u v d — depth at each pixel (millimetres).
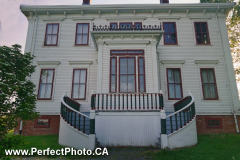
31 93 6082
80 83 10992
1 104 5230
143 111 7391
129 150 6535
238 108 10445
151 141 7113
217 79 10969
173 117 8578
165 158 5523
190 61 11305
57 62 11195
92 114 6746
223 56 11328
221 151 6207
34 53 11453
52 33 11906
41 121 10344
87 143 6520
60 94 10789
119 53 8984
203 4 11812
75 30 11922
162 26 11961
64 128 7215
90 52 11500
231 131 10141
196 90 10805
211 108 10492
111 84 8602
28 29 11867
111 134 7168
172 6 11836
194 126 7375
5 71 5555
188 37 11727
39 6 11766
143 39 9188
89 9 11938
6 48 6133
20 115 5445
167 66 11203
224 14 12211
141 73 8727
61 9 11914
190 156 5684
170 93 10805
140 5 11852
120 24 12031
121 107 7934
